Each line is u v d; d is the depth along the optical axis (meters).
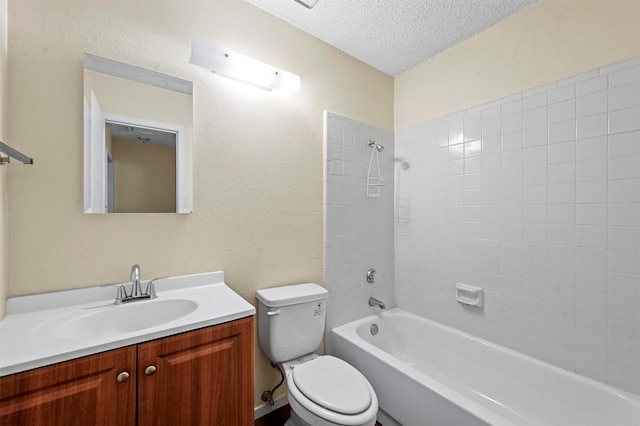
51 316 1.00
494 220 1.75
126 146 1.24
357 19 1.71
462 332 1.89
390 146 2.36
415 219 2.22
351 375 1.35
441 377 1.89
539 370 1.51
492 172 1.76
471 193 1.86
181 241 1.38
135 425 0.85
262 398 1.62
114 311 1.09
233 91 1.54
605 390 1.31
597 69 1.36
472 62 1.87
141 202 1.27
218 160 1.48
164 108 1.33
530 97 1.59
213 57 1.38
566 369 1.46
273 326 1.47
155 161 1.31
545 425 1.44
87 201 1.16
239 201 1.56
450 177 1.99
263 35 1.64
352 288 2.06
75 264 1.13
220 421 1.01
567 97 1.46
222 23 1.50
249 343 1.09
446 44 1.96
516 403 1.57
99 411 0.80
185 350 0.95
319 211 1.90
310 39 1.86
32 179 1.06
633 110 1.27
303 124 1.82
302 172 1.81
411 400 1.40
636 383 1.26
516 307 1.65
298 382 1.29
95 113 1.17
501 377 1.65
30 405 0.71
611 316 1.33
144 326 1.15
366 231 2.17
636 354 1.27
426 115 2.15
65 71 1.12
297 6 1.61
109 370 0.82
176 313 1.21
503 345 1.70
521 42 1.63
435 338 1.99
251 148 1.60
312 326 1.60
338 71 2.01
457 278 1.94
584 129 1.40
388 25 1.77
